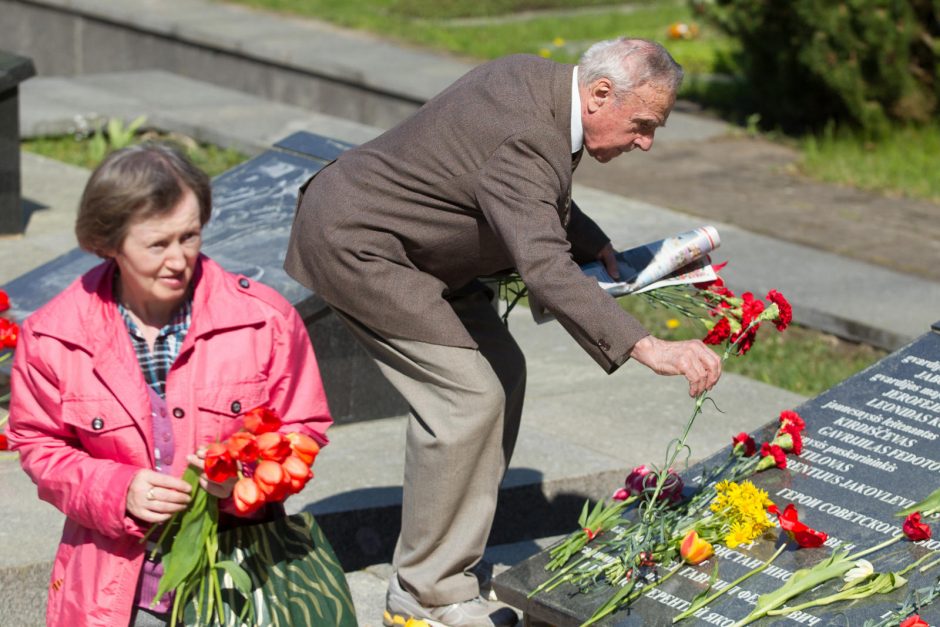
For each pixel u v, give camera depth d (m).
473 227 4.68
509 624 5.14
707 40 21.14
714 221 12.50
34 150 13.84
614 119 4.44
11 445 3.79
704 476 4.76
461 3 22.92
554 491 6.46
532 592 4.41
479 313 5.16
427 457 4.82
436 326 4.73
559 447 6.83
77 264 7.56
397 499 6.14
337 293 4.81
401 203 4.69
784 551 4.39
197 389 3.70
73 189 12.21
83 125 14.34
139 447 3.67
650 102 4.40
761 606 4.11
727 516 4.44
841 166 14.69
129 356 3.68
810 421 4.98
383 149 4.75
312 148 8.05
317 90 17.00
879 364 5.20
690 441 7.07
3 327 4.75
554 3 24.02
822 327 10.02
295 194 7.71
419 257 4.80
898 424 4.88
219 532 3.75
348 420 7.12
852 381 5.14
